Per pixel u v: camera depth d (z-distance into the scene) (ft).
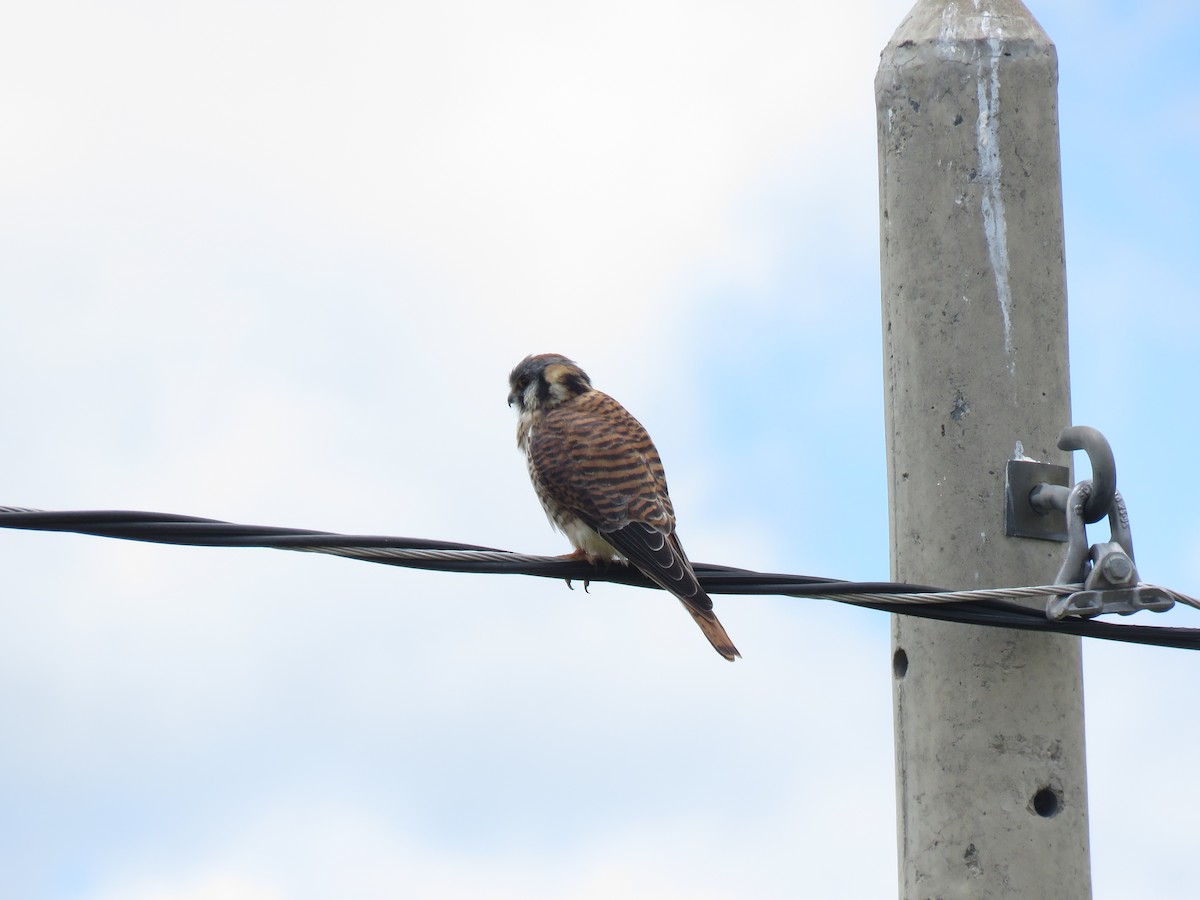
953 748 36.52
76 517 34.27
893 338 38.01
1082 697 37.17
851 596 36.22
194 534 34.60
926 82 37.88
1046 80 38.01
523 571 36.63
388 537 35.55
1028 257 37.52
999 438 37.11
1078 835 36.45
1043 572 36.99
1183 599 35.94
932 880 36.40
